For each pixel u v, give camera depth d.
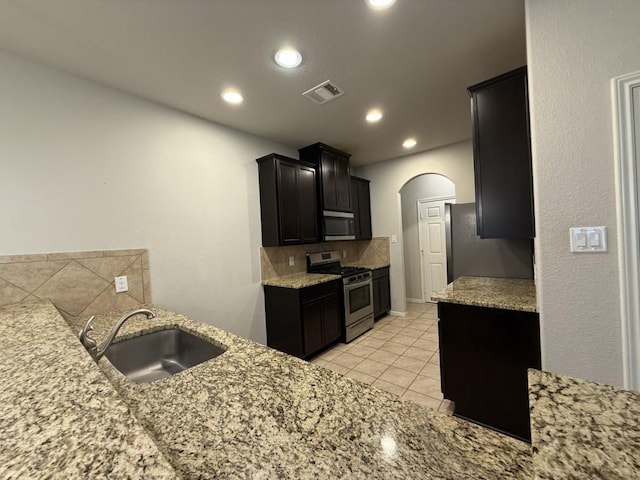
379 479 0.48
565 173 1.32
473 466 0.51
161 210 2.31
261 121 2.75
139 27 1.51
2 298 1.61
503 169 1.75
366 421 0.65
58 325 1.16
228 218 2.81
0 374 0.72
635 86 1.18
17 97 1.69
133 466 0.43
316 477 0.49
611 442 0.43
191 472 0.51
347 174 3.91
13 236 1.66
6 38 1.55
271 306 3.07
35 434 0.49
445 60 1.92
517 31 1.66
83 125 1.93
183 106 2.39
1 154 1.63
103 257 1.99
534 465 0.41
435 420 0.66
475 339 1.85
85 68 1.84
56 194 1.81
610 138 1.24
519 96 1.70
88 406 0.58
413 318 4.37
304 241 3.25
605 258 1.26
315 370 0.94
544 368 1.39
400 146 3.75
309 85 2.15
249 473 0.51
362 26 1.58
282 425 0.65
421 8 1.47
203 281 2.59
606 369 1.27
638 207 1.19
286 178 3.08
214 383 0.86
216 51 1.73
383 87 2.23
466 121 2.95
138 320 1.71
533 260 2.53
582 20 1.27
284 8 1.42
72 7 1.35
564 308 1.34
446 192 5.02
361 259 4.83
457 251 2.85
